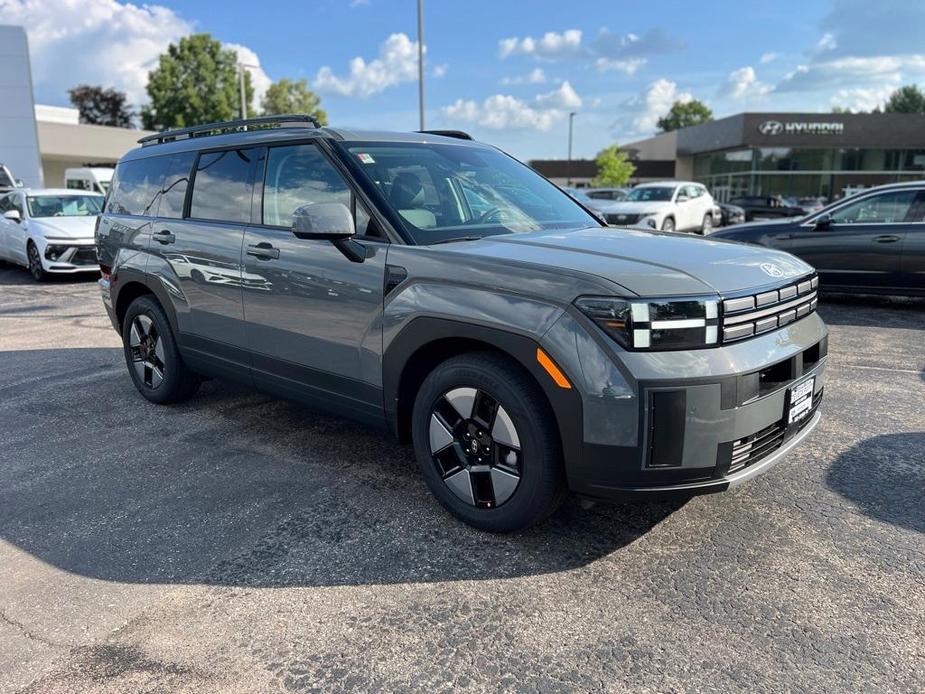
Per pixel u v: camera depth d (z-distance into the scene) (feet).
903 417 15.35
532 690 7.22
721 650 7.77
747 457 9.08
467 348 10.28
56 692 7.22
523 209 12.84
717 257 9.73
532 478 9.34
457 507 10.45
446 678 7.41
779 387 9.27
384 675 7.47
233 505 11.41
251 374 13.53
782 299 9.47
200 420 15.64
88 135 142.31
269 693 7.21
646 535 10.27
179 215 15.03
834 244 29.25
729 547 9.91
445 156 13.21
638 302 8.29
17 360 21.49
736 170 146.10
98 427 15.25
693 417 8.39
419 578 9.25
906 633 8.01
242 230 13.16
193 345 14.87
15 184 68.64
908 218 27.78
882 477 12.17
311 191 12.05
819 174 136.87
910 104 340.18
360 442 14.17
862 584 8.98
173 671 7.54
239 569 9.52
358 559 9.72
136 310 16.47
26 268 43.83
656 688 7.21
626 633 8.09
